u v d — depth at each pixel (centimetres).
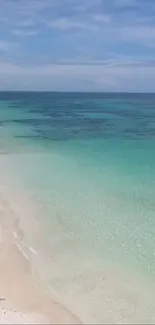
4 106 10431
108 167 2522
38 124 5491
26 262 1226
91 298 1058
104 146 3419
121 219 1585
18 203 1762
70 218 1589
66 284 1118
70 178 2216
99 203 1773
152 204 1764
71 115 7275
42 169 2444
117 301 1048
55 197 1856
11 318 925
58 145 3459
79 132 4512
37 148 3278
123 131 4609
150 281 1143
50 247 1333
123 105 11419
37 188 2005
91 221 1559
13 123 5603
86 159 2791
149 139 3884
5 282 1109
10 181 2136
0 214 1623
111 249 1326
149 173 2352
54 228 1489
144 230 1479
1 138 3900
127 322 964
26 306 997
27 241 1372
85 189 1992
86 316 978
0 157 2834
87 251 1310
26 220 1563
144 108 9750
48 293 1070
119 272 1185
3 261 1225
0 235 1411
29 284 1107
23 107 10025
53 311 985
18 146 3378
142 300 1055
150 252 1309
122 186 2053
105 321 964
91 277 1155
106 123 5662
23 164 2591
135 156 2923
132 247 1342
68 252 1302
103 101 14712
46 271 1181
